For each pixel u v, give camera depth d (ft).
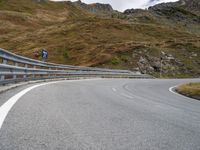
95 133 14.52
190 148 12.97
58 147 11.59
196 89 63.26
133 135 14.75
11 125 14.70
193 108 32.94
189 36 350.84
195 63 207.51
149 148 12.42
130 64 186.29
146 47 206.59
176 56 209.05
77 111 20.94
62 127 15.26
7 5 628.69
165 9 652.48
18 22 479.82
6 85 34.45
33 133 13.55
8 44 321.73
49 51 251.60
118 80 95.71
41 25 502.79
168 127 17.99
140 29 348.59
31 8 645.51
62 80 68.23
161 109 27.89
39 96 27.89
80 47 247.09
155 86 77.66
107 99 31.94
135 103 30.94
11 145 11.40
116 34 306.14
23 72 42.37
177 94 57.21
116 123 17.66
